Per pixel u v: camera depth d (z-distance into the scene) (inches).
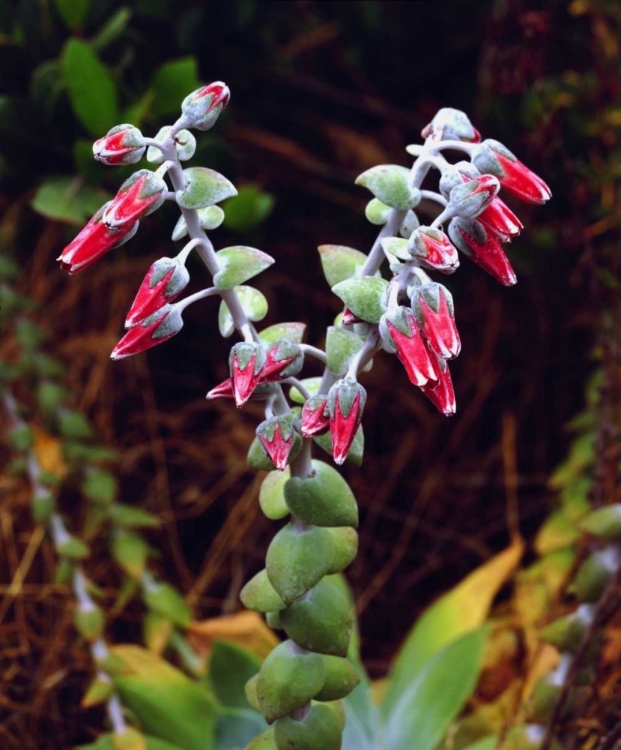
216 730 21.0
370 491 30.4
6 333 30.0
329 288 32.5
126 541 24.6
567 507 25.8
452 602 23.5
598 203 29.1
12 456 28.2
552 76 30.5
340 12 31.0
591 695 21.0
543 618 23.9
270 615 18.2
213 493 30.0
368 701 22.0
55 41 26.7
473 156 16.4
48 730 24.6
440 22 30.3
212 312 31.4
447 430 31.4
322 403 16.4
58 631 25.5
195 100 15.6
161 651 23.7
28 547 27.2
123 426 31.2
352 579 29.1
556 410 31.4
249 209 26.4
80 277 30.9
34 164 26.8
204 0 29.0
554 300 30.3
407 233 17.1
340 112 33.2
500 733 21.5
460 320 31.7
